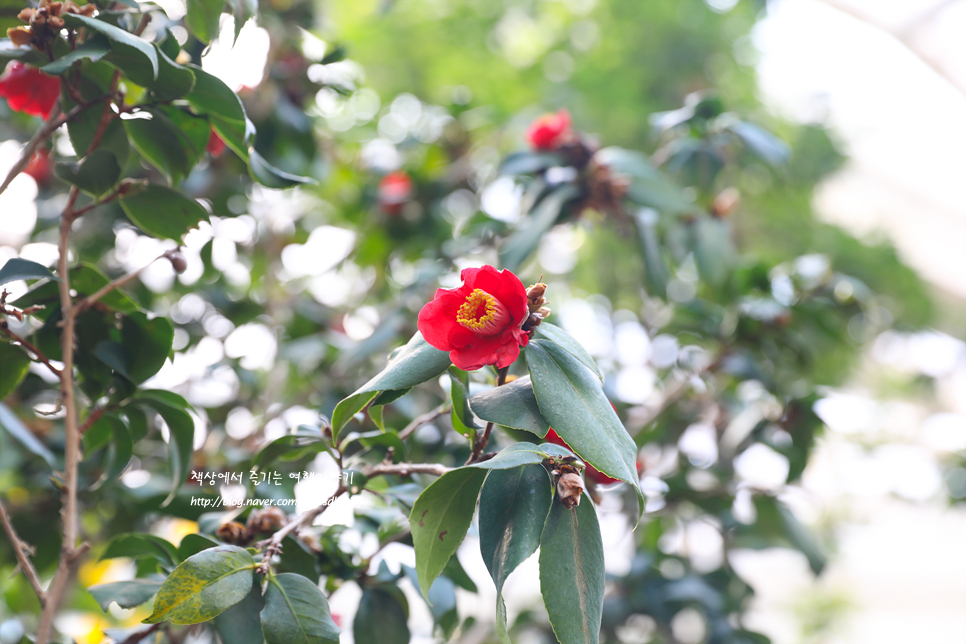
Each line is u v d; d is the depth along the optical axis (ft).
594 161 4.59
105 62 2.73
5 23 2.86
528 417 2.46
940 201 13.08
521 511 2.47
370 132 7.15
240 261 5.86
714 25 10.45
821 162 10.55
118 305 2.88
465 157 6.63
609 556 5.73
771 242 10.16
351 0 9.96
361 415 2.86
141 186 2.85
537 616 5.49
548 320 3.33
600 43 10.37
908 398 10.88
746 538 5.60
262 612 2.50
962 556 18.89
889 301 9.91
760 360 5.19
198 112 2.81
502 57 10.57
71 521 2.70
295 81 4.55
